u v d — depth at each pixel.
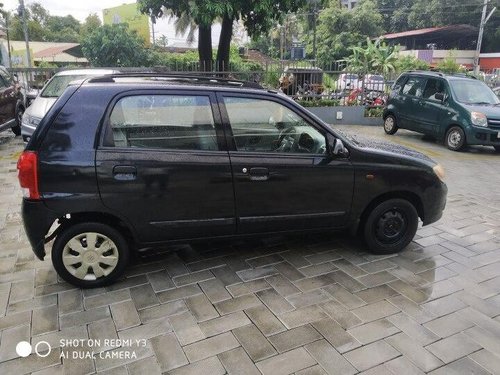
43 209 3.36
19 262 4.12
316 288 3.70
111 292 3.61
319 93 14.50
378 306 3.44
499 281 3.87
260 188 3.77
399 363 2.80
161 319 3.25
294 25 52.00
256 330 3.13
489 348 2.96
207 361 2.82
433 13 51.12
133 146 3.49
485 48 50.12
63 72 9.20
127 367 2.76
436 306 3.45
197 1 11.15
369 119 14.74
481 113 9.88
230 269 4.02
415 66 28.73
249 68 15.14
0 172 7.41
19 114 10.84
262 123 3.80
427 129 11.23
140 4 12.43
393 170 4.09
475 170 8.55
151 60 29.28
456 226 5.20
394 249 4.35
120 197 3.46
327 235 4.79
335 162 3.94
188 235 3.74
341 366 2.77
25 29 31.83
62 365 2.77
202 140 3.65
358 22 45.84
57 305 3.41
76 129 3.39
